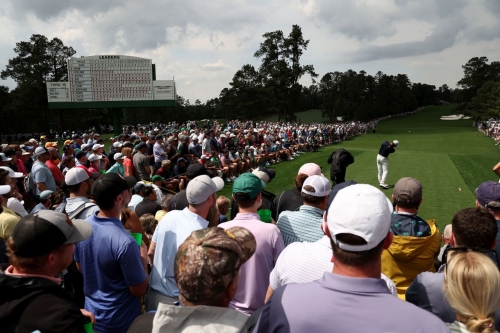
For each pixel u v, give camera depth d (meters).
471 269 1.70
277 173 17.05
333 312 1.46
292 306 1.52
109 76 37.19
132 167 10.51
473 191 11.50
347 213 1.57
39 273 2.10
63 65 62.97
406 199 3.04
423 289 2.18
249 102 81.25
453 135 44.09
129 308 2.91
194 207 3.33
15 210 5.23
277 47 63.19
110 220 2.99
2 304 1.90
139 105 37.91
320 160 21.77
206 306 1.53
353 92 99.12
